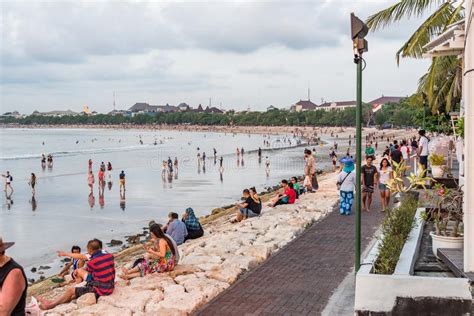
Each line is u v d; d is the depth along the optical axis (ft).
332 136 544.21
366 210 57.26
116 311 26.81
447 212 32.71
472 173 22.57
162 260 34.60
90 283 30.48
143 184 155.94
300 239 44.62
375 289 21.48
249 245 41.98
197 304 27.96
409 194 41.09
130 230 84.43
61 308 28.50
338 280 31.89
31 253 69.21
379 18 51.49
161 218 95.91
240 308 27.37
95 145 472.03
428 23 48.93
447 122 102.58
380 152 255.09
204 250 41.11
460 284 20.68
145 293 29.81
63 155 309.22
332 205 64.13
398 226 31.14
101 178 135.95
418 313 21.08
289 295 29.30
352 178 56.34
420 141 71.26
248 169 207.21
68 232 83.71
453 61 55.98
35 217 99.25
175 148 388.16
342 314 25.93
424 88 71.56
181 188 144.05
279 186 128.36
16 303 17.11
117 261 51.44
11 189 132.87
